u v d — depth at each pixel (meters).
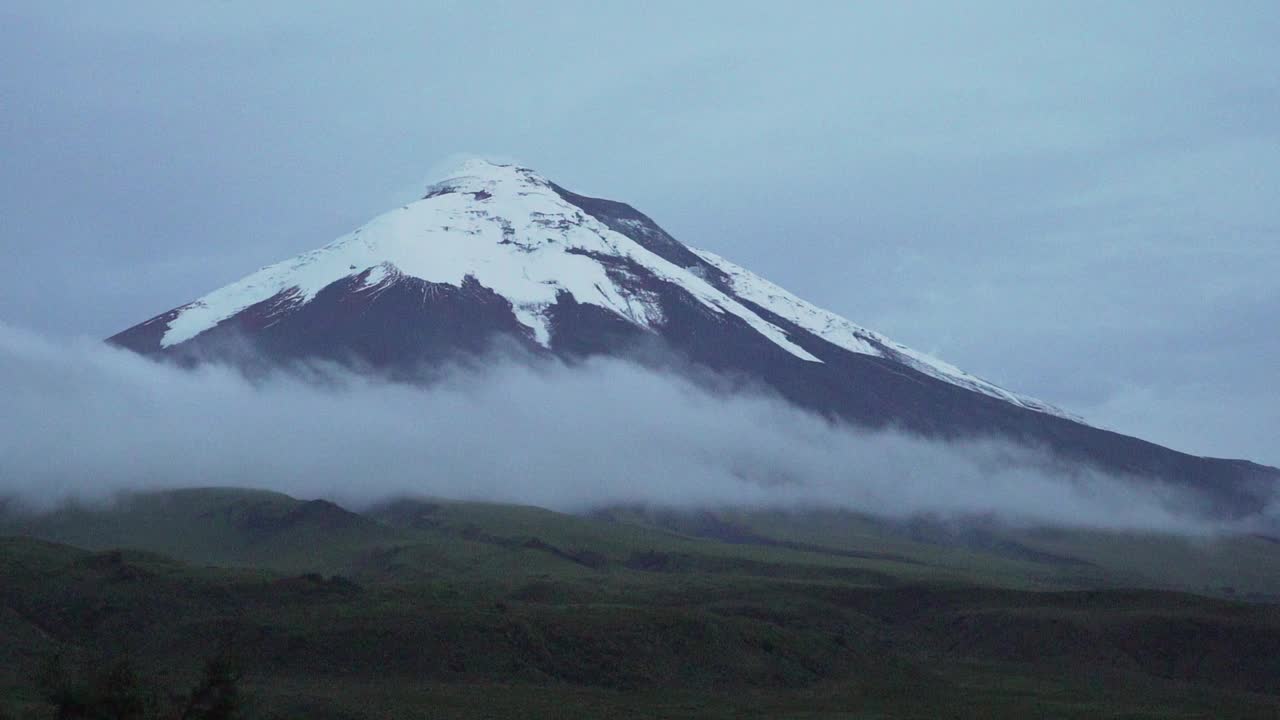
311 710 109.00
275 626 139.00
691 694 135.62
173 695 95.31
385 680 130.25
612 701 126.00
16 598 150.25
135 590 154.12
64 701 88.81
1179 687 162.38
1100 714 131.50
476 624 140.75
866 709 129.12
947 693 144.50
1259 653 171.12
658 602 193.12
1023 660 175.75
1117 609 188.50
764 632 156.00
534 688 131.00
